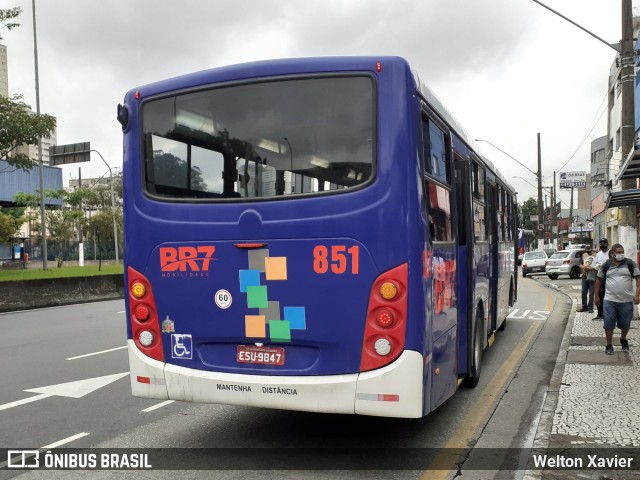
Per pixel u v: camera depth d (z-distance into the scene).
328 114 4.48
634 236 13.37
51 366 8.87
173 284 4.84
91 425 5.88
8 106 21.44
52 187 53.28
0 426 5.85
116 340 11.47
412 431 5.60
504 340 11.17
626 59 13.20
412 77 4.41
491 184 8.93
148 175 5.01
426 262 4.41
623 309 8.95
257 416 6.15
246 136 4.70
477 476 4.49
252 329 4.58
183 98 4.94
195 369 4.78
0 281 18.03
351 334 4.33
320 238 4.39
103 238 52.16
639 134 23.02
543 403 6.38
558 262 30.78
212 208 4.72
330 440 5.34
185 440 5.38
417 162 4.35
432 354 4.54
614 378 7.37
